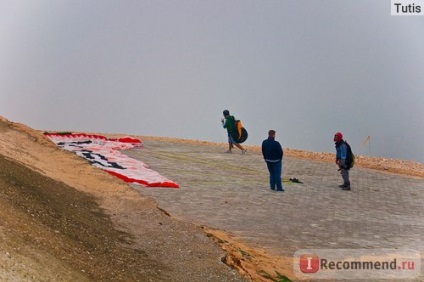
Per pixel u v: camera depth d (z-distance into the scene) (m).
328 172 21.27
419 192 18.56
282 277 9.67
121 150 22.56
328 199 16.62
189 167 20.09
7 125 15.35
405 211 15.81
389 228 13.81
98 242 8.54
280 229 13.01
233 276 8.69
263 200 15.85
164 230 10.34
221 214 13.88
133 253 8.73
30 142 14.62
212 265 8.97
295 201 16.05
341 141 17.98
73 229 8.60
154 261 8.65
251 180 18.59
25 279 5.79
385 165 25.50
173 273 8.31
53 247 7.10
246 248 11.00
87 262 7.26
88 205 10.83
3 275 5.63
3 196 8.42
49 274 6.18
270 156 17.17
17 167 10.73
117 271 7.50
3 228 6.74
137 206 11.71
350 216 14.77
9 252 6.16
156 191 15.66
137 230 10.12
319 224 13.73
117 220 10.48
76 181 12.52
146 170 17.80
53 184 11.05
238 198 15.82
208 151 24.88
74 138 23.34
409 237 13.09
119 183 13.43
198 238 10.17
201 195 15.76
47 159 13.64
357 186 18.92
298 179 19.50
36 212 8.52
